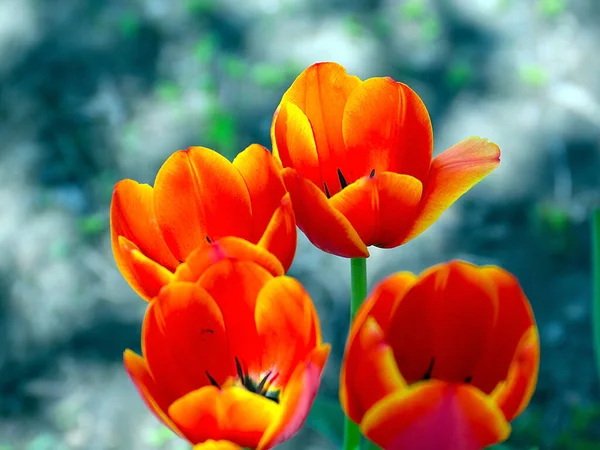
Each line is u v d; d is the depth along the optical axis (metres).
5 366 2.00
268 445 0.80
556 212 2.25
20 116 2.57
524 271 2.14
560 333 2.00
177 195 0.86
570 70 2.65
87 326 2.07
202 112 2.56
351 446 0.89
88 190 2.35
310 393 0.79
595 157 2.41
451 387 0.77
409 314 0.81
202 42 2.79
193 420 0.80
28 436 1.87
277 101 2.60
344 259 2.16
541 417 1.83
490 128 2.50
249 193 0.86
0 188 2.36
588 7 2.81
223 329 0.83
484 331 0.81
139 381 0.81
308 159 0.88
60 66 2.73
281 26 2.87
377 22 2.86
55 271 2.16
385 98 0.87
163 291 0.81
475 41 2.79
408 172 0.88
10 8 2.97
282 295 0.81
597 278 1.00
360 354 0.79
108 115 2.56
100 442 1.85
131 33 2.85
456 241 2.21
